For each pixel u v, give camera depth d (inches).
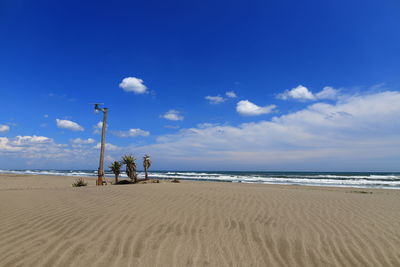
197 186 504.1
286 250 169.8
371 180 1836.9
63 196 350.0
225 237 190.9
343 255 163.5
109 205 288.5
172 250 167.2
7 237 185.2
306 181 1747.0
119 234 193.6
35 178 1584.6
